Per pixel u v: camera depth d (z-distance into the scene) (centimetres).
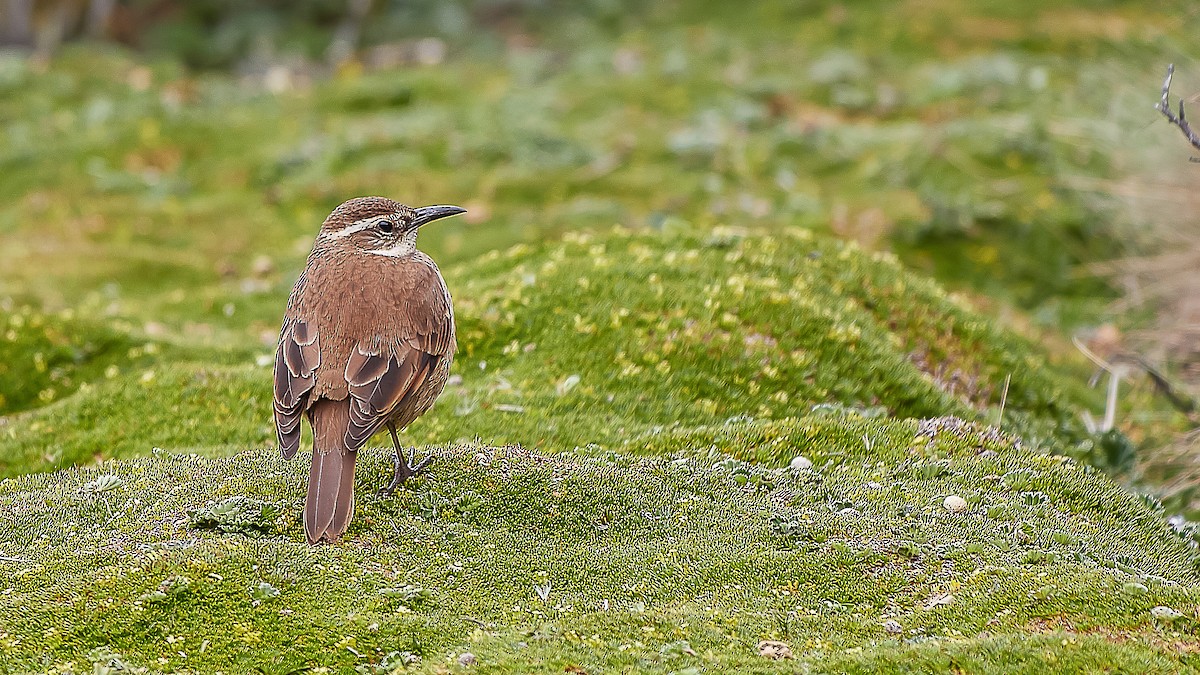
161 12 3928
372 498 1063
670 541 1033
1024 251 2320
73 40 3772
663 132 2847
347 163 2684
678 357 1439
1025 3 3669
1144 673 814
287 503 1048
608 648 868
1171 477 1593
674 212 2450
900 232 2366
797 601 952
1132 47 3042
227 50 3834
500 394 1393
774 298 1512
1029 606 920
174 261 2289
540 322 1516
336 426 980
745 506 1097
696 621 909
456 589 950
